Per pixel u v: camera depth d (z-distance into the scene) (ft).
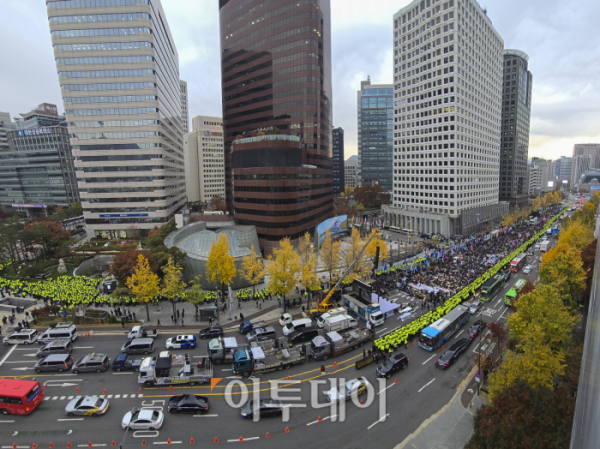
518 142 585.22
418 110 400.47
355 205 524.93
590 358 29.78
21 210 571.28
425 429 91.35
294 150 291.99
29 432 89.76
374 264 215.92
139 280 156.35
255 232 270.26
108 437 88.38
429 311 161.99
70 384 111.55
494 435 70.28
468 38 377.30
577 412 33.55
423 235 373.61
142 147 345.72
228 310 174.09
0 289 194.80
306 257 209.56
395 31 420.77
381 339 133.39
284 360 121.19
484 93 426.51
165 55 394.52
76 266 247.50
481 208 411.34
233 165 321.11
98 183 350.43
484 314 165.48
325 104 382.01
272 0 370.73
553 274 140.87
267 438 88.28
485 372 113.50
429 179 395.55
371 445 85.92
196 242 237.25
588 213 310.86
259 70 390.63
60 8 322.14
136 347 128.26
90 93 336.49
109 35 326.03
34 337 141.08
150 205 354.33
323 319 149.69
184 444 86.17
